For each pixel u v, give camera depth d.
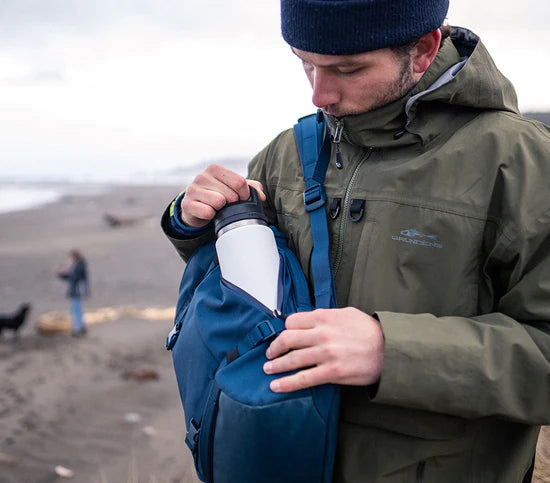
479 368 0.96
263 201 1.30
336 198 1.17
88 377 8.69
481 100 1.07
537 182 1.01
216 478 1.06
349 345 0.97
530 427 1.12
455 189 1.07
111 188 92.88
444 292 1.07
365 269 1.11
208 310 1.17
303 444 1.00
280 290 1.11
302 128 1.32
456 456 1.10
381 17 0.94
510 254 1.01
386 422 1.09
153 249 27.06
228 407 1.01
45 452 6.21
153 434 6.60
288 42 1.04
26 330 12.05
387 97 1.05
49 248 27.48
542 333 1.00
